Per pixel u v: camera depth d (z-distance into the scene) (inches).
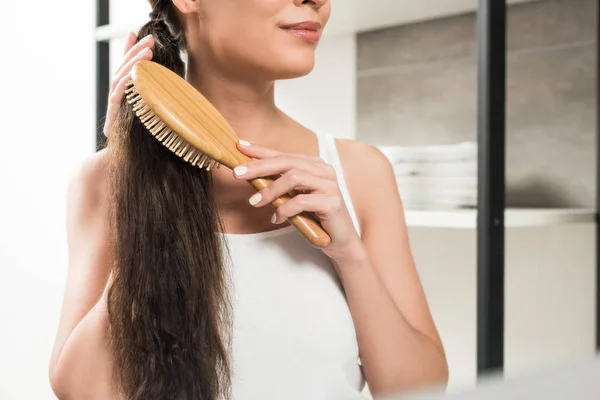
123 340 19.8
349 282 20.3
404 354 21.0
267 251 21.1
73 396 20.8
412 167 39.2
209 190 20.7
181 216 19.9
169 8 22.1
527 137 41.1
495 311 31.5
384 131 46.1
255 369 20.5
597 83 38.4
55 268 61.9
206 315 19.6
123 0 54.9
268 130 22.6
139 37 22.5
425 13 41.7
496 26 31.0
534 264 41.6
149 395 19.3
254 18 19.2
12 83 59.8
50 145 61.6
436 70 43.5
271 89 22.3
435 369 21.9
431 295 45.4
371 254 23.3
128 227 20.2
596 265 39.6
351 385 21.8
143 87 16.9
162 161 20.2
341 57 48.0
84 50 61.3
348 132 47.9
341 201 18.4
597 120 38.5
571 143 39.5
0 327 60.6
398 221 24.0
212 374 19.5
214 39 20.4
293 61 19.5
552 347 41.0
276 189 17.6
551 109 40.1
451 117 43.0
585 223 38.6
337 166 23.4
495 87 31.1
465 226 34.9
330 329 20.7
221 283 20.1
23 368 61.1
